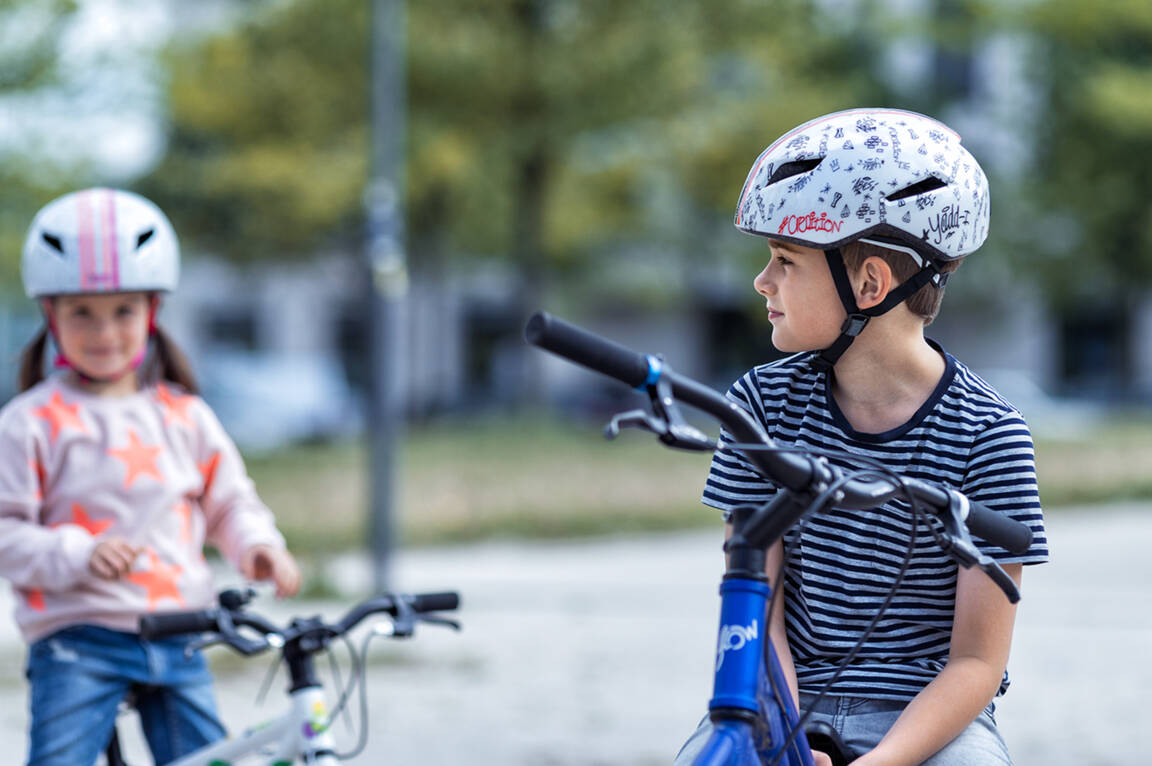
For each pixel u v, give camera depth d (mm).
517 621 12031
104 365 4562
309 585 13000
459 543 17188
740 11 26766
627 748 7664
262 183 28953
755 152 28125
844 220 2928
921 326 3109
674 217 39094
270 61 27656
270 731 3664
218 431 4797
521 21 26578
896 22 37031
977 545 3004
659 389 2299
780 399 3219
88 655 4348
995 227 38781
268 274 42656
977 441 3047
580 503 19344
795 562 3174
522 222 28062
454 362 51219
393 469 13117
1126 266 38156
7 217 20625
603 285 44969
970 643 3004
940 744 2945
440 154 26562
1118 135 35812
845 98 29953
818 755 2879
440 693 9141
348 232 35719
